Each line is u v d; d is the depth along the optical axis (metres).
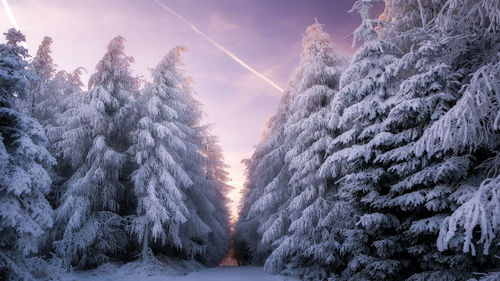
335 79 15.66
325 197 13.90
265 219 19.55
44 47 19.61
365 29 11.18
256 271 18.11
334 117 12.71
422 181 7.98
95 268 14.63
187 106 19.80
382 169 9.30
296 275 13.43
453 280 6.91
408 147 8.32
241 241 30.67
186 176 16.77
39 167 9.31
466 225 4.59
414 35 9.16
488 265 6.95
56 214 14.09
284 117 20.16
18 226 8.19
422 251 7.84
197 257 23.67
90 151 15.41
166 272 14.88
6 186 8.01
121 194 17.28
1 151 7.85
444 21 7.59
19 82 9.09
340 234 12.25
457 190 6.98
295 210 14.64
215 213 26.42
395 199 8.38
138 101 18.19
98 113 15.72
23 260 9.59
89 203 14.70
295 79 17.78
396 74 9.53
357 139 10.82
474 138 5.81
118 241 15.93
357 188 9.51
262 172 20.41
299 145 15.23
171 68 19.39
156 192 15.39
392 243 8.48
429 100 7.88
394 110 8.39
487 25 7.39
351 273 10.05
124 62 18.30
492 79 5.00
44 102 18.42
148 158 16.48
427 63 8.22
